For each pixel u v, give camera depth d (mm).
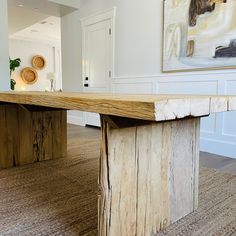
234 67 2467
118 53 3832
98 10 4121
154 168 1146
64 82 5195
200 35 2707
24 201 1478
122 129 987
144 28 3371
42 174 1967
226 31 2490
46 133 2346
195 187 1395
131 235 1079
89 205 1434
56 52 9438
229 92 2535
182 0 2830
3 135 2090
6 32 3666
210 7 2588
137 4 3436
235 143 2590
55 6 4414
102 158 967
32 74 8953
